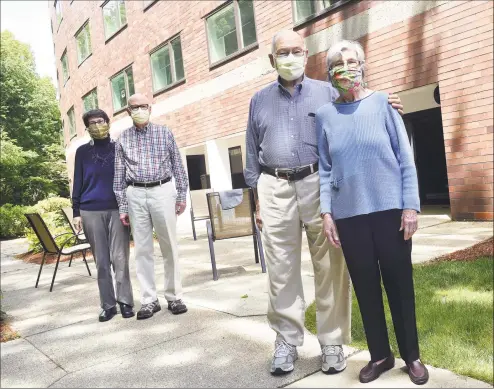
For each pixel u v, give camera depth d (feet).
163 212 12.62
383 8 25.43
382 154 7.33
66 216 25.88
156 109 44.19
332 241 7.70
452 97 23.00
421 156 34.17
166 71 42.73
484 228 20.53
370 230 7.47
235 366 8.99
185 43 39.63
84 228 13.07
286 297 8.65
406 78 24.81
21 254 32.45
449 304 10.73
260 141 8.66
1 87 83.46
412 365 7.59
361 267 7.55
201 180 43.65
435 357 8.33
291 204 8.43
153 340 10.88
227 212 17.44
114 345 10.83
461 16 22.30
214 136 37.76
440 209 30.04
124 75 49.32
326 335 8.39
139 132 12.77
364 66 7.57
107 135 13.39
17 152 72.49
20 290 18.79
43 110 89.81
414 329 7.58
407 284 7.49
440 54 23.31
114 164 13.05
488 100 21.70
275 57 8.18
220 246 25.30
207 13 37.01
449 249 16.93
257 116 8.60
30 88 88.22
